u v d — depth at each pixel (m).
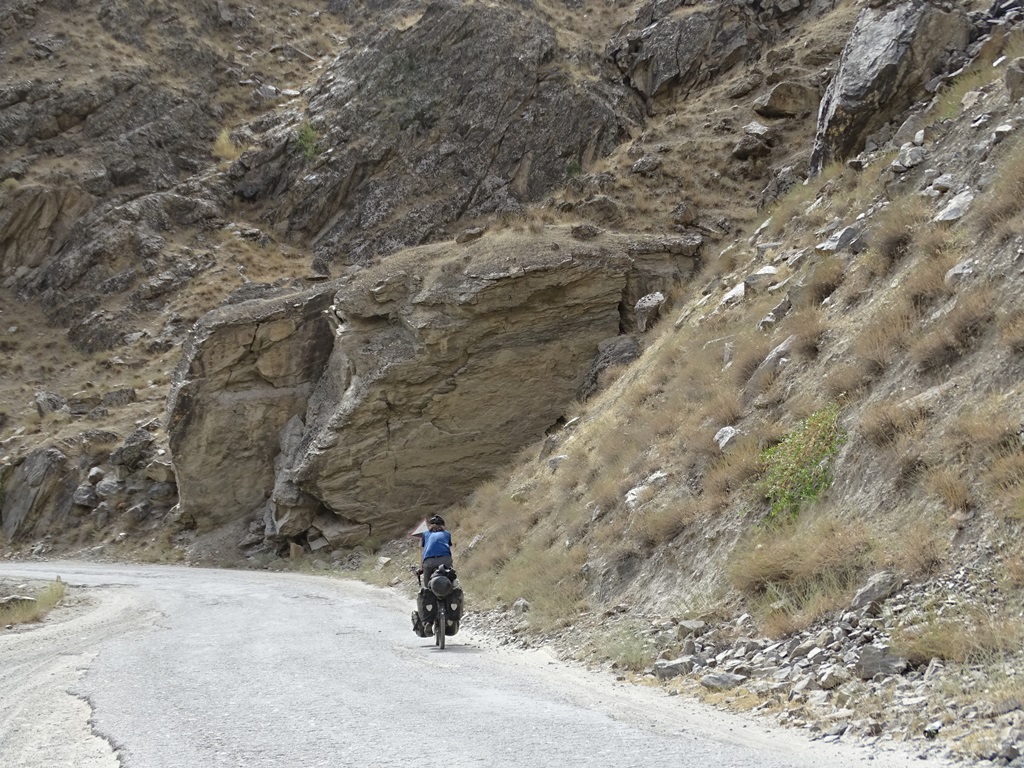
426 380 27.91
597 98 48.28
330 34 68.75
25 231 53.22
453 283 27.98
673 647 8.83
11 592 22.88
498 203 47.12
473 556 17.97
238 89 61.19
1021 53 16.22
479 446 28.11
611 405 20.45
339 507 28.36
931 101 19.47
